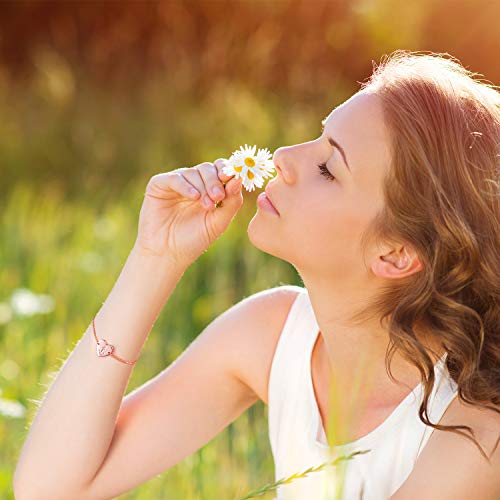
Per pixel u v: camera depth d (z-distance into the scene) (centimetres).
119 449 363
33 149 1269
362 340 336
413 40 1292
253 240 335
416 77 319
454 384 322
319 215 320
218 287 766
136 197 1028
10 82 1489
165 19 1500
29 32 1614
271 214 330
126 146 1248
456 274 314
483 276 315
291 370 360
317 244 323
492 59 1262
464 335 313
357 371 339
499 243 314
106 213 1019
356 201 316
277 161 327
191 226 351
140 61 1491
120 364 351
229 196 350
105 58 1473
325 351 356
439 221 309
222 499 477
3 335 680
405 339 315
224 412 383
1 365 621
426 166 308
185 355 386
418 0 1276
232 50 1384
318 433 348
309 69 1359
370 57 1350
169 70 1414
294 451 355
